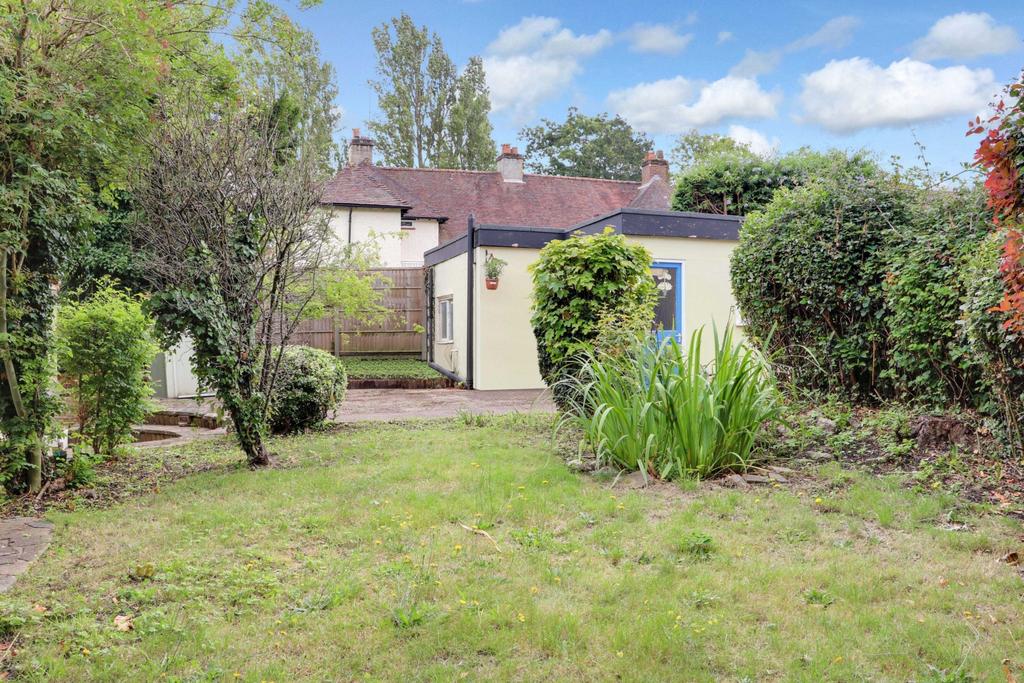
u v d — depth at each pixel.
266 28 8.31
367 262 13.75
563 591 3.32
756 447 5.95
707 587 3.36
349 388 14.06
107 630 2.94
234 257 6.19
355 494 5.14
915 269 6.14
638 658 2.71
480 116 39.25
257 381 6.51
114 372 6.69
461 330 14.21
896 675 2.60
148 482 5.91
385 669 2.67
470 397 12.12
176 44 7.62
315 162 7.30
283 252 6.28
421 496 4.96
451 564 3.69
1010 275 3.96
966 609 3.08
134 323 6.73
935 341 6.04
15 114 4.96
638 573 3.54
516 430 7.77
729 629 2.93
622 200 26.05
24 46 5.08
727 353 5.63
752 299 8.69
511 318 13.37
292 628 3.00
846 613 3.08
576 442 6.93
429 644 2.82
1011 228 3.85
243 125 6.49
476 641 2.84
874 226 7.15
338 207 20.38
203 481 5.73
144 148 6.02
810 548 3.88
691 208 16.91
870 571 3.51
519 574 3.53
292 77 15.15
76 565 3.77
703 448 5.36
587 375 7.66
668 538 4.01
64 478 5.68
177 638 2.88
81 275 11.70
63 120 5.03
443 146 39.28
